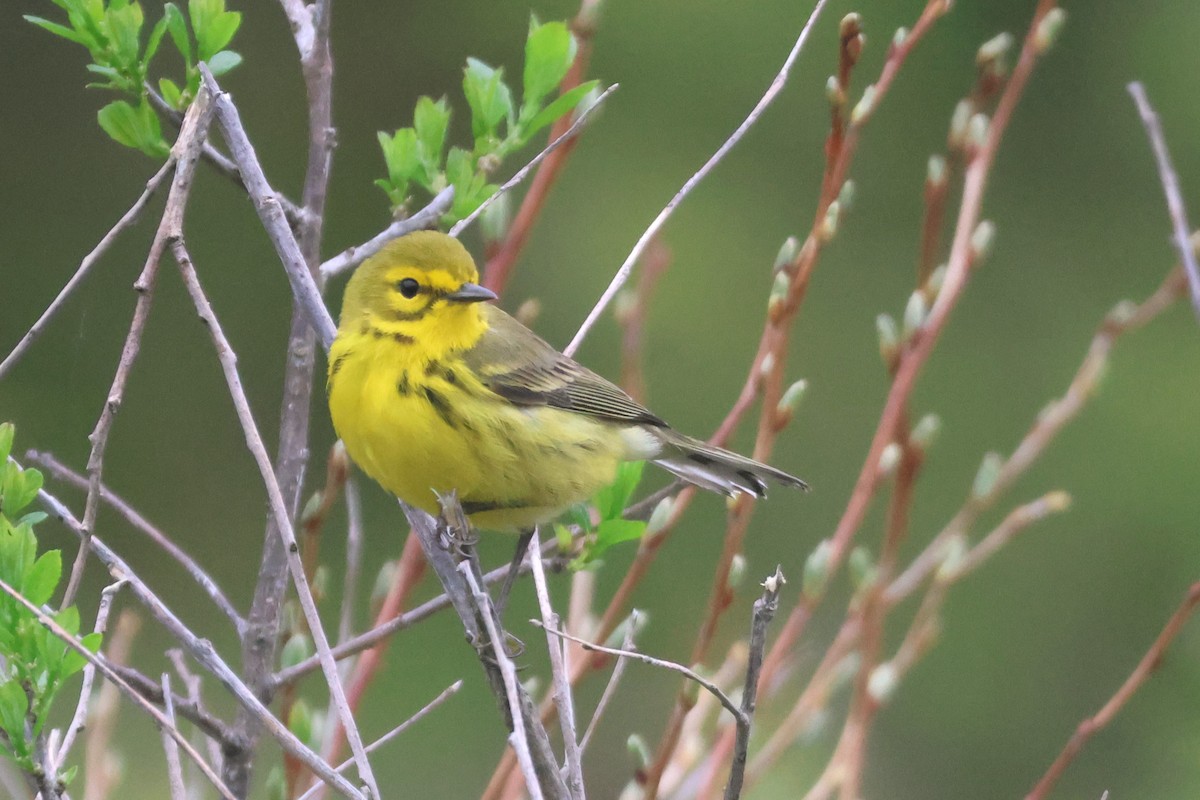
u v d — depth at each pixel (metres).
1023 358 17.80
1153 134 7.33
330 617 15.10
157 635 14.80
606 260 17.92
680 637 15.05
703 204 18.20
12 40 18.77
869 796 14.95
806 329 17.72
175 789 5.68
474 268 7.82
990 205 18.61
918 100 18.47
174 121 7.24
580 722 13.82
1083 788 15.12
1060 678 15.88
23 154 18.61
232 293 18.00
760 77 18.55
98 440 5.59
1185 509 16.58
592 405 8.13
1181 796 13.25
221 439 17.48
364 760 5.30
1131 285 18.20
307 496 15.95
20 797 6.44
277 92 18.84
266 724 5.44
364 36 19.20
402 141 7.75
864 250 18.16
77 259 18.31
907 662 7.01
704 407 17.22
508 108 7.70
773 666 6.87
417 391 7.54
